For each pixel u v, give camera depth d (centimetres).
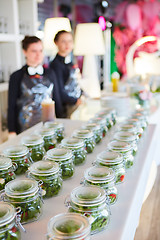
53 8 525
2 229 67
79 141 120
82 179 94
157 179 271
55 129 146
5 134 309
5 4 315
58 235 65
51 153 107
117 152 112
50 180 93
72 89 282
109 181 88
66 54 276
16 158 107
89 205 75
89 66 341
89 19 623
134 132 143
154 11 575
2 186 94
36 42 225
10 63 329
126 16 589
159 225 205
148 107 253
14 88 230
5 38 299
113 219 82
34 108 232
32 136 128
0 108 302
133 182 104
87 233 67
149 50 459
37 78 232
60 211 87
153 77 307
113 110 181
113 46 625
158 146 276
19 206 79
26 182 84
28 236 75
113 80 322
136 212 98
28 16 354
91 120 156
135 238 190
